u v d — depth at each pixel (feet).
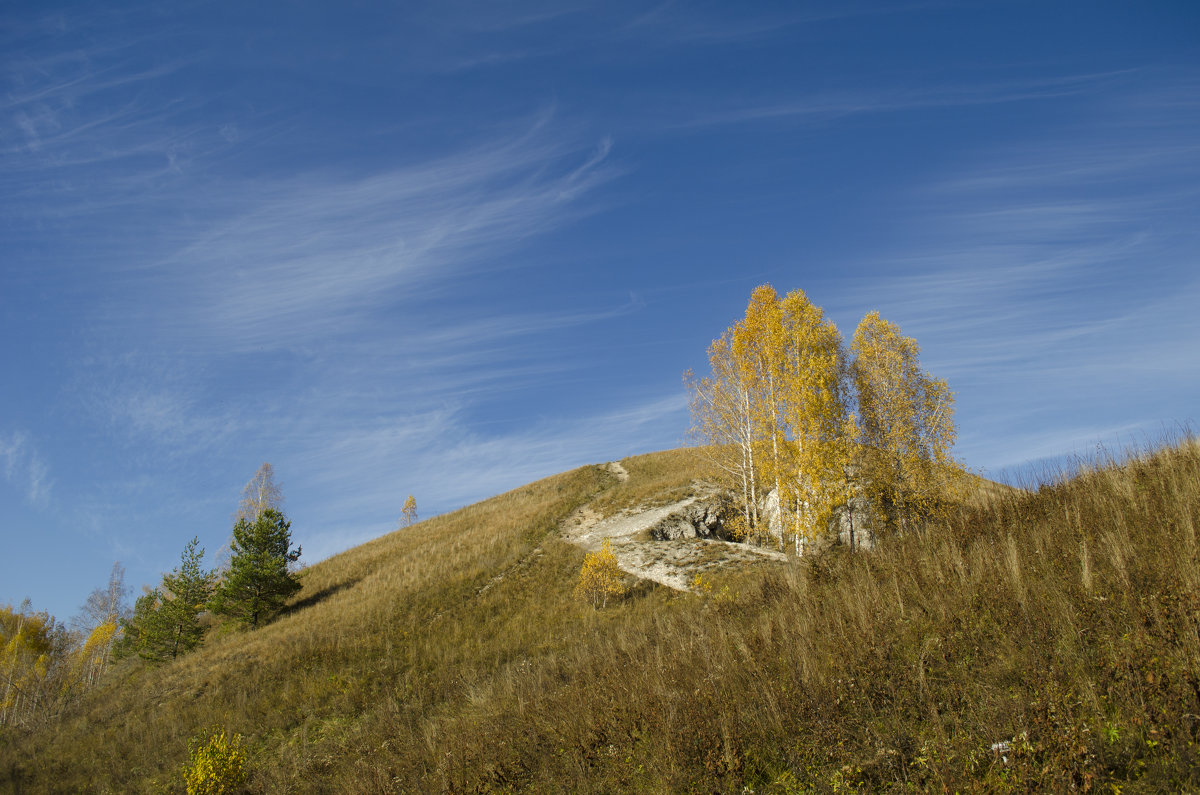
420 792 28.53
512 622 74.64
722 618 41.34
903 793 16.83
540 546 108.99
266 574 101.19
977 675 21.26
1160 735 15.21
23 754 57.16
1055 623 22.12
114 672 114.73
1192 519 26.94
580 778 24.02
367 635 74.49
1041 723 16.78
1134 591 22.24
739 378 106.22
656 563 86.69
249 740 50.72
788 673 26.13
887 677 22.95
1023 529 35.99
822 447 81.41
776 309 91.09
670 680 29.35
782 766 20.59
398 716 45.47
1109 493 35.83
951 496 79.71
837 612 30.78
